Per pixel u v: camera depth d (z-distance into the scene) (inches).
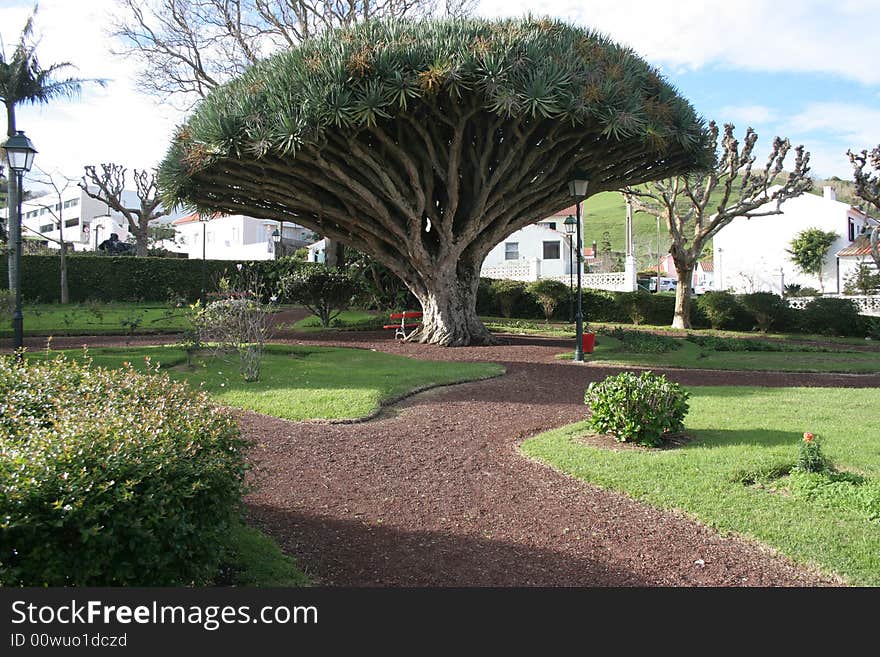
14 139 408.8
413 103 499.8
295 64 491.2
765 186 874.1
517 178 572.7
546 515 182.1
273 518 176.6
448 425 293.6
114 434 108.5
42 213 2650.1
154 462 105.3
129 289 1216.8
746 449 234.7
